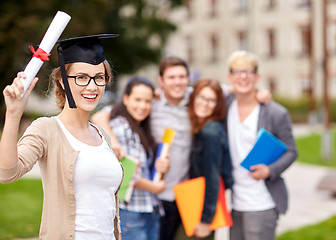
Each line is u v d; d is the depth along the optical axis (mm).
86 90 2318
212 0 36781
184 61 3887
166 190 3852
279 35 33969
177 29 30219
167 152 3676
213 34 36781
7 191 8297
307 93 33344
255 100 3912
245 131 3861
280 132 3842
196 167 3766
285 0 33438
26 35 18953
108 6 22375
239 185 3865
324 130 13344
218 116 3805
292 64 33625
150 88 3713
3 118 20328
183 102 3908
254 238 3775
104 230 2338
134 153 3611
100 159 2311
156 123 3881
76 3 21891
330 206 7691
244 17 35219
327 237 5730
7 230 5852
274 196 3773
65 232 2213
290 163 3785
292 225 6500
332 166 12211
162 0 29938
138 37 28672
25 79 1993
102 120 3666
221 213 3738
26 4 19562
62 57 2258
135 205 3541
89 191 2279
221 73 36594
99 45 2383
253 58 3859
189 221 3660
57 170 2225
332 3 31703
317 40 32281
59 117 2361
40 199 7742
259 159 3668
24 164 2078
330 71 31953
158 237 3754
